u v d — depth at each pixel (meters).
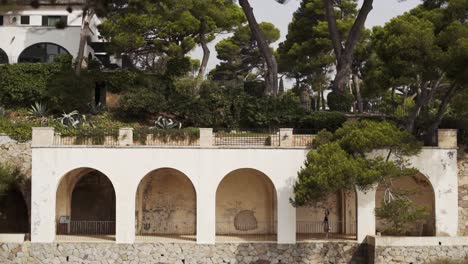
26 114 50.38
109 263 38.81
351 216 42.69
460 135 43.09
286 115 47.38
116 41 57.97
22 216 44.69
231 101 48.59
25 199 43.59
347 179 36.44
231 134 42.78
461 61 37.56
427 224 41.75
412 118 42.22
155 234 42.66
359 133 37.69
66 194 42.25
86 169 42.91
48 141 39.72
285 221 39.69
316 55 66.81
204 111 48.50
